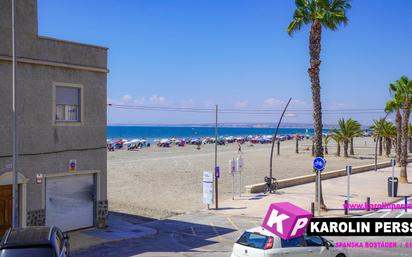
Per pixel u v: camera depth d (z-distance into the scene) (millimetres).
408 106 38344
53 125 17422
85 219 18938
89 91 18734
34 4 16797
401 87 38406
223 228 19766
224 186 34469
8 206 16188
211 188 24375
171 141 116688
